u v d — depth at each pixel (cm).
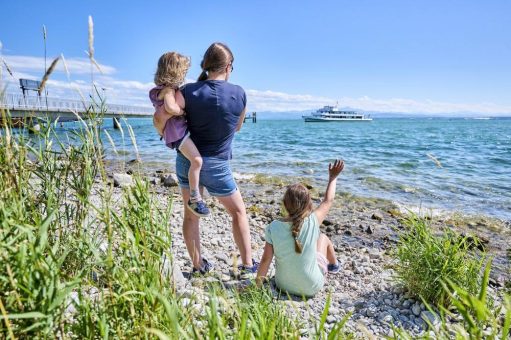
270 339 181
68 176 310
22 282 172
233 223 388
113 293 201
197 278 381
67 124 309
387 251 570
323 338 191
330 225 712
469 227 728
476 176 1287
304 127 7119
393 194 995
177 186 994
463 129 6725
